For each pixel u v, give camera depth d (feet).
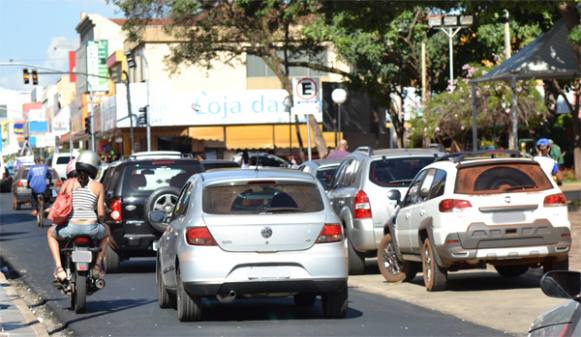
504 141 431.43
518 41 428.56
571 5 227.20
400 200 147.74
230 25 432.66
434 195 131.03
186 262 103.91
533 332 47.57
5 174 629.51
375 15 255.70
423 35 412.57
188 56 447.83
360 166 158.40
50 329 107.86
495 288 134.92
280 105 544.21
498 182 127.24
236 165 255.29
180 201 115.85
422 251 134.21
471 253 126.00
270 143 544.62
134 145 509.35
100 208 117.80
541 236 126.41
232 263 102.83
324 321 107.24
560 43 241.76
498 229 125.90
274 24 436.35
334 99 287.69
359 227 153.58
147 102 493.77
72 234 116.78
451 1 247.09
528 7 232.73
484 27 417.08
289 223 104.01
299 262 103.55
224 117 545.44
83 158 116.57
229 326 104.27
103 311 120.67
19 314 118.73
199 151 552.41
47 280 164.14
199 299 106.42
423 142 400.47
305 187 107.14
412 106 426.10
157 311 119.03
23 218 348.38
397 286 141.79
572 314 45.80
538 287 134.62
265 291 103.50
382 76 435.12
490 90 373.40
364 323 105.29
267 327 103.14
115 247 166.50
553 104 428.56
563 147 431.84
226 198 105.50
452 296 127.65
